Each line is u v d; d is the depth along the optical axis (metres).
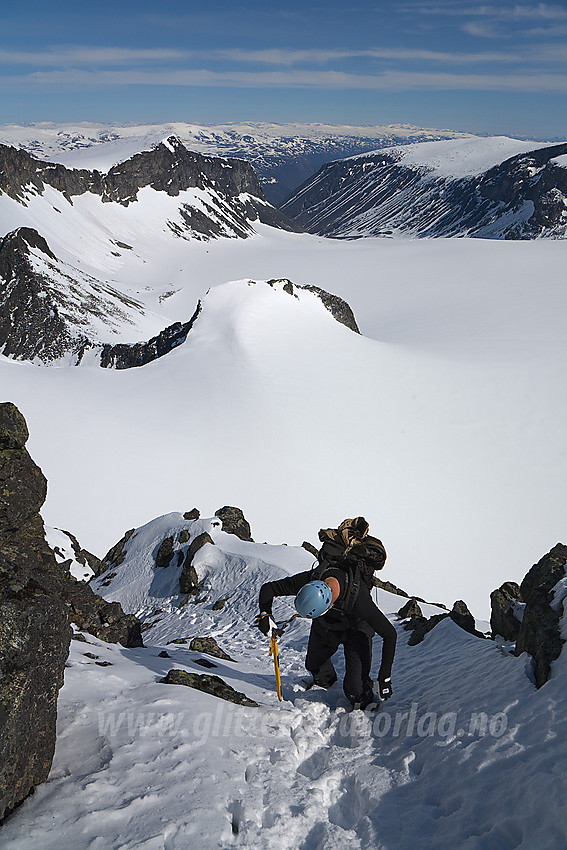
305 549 21.12
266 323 88.00
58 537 25.16
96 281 180.38
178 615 17.95
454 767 3.81
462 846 3.10
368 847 3.28
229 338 84.50
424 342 130.62
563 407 78.06
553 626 4.77
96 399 71.94
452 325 153.00
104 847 3.07
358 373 82.31
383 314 176.25
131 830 3.20
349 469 63.41
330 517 56.34
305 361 82.69
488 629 10.91
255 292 93.88
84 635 7.45
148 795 3.49
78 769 3.80
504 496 61.84
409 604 11.24
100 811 3.33
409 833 3.34
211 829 3.24
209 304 91.19
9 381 74.12
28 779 3.53
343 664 7.46
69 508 52.88
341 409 74.06
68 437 63.28
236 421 69.12
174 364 80.06
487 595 47.62
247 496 57.97
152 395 73.69
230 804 3.53
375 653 8.40
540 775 3.22
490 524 57.38
